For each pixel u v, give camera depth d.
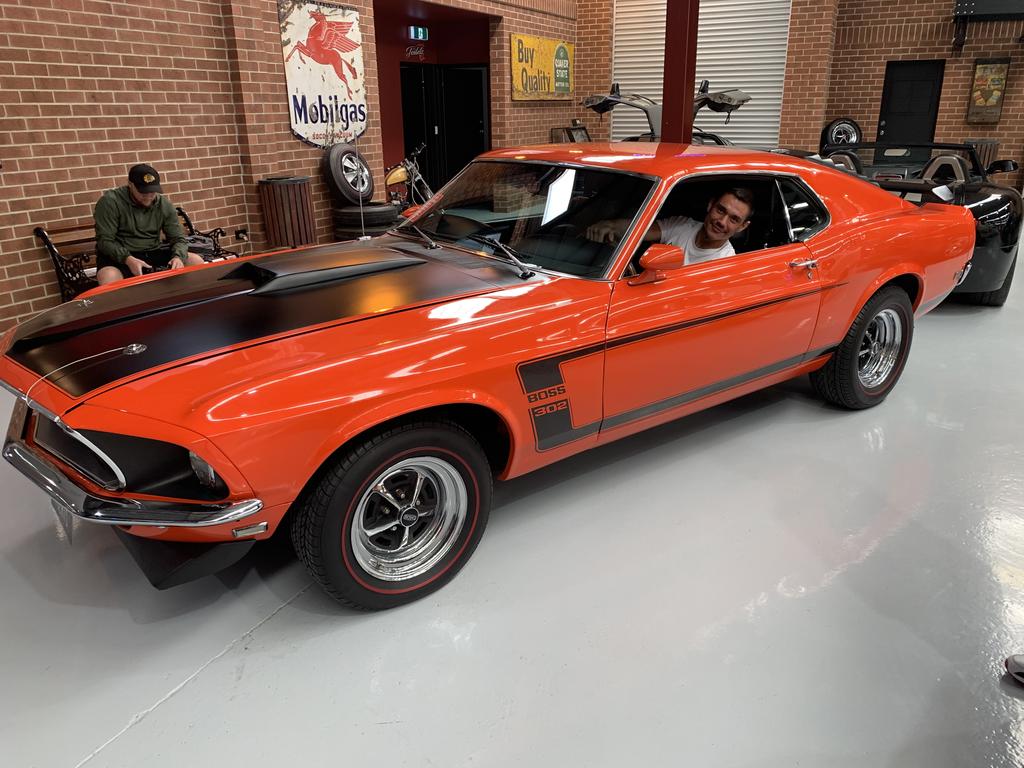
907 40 12.45
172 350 2.34
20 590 2.71
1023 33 11.61
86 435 2.08
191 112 6.75
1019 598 2.73
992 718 2.19
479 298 2.75
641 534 3.11
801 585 2.79
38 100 5.53
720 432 4.12
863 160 7.43
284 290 2.78
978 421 4.25
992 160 11.48
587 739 2.09
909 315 4.31
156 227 5.70
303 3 7.62
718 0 12.61
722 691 2.28
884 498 3.40
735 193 3.31
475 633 2.51
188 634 2.50
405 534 2.60
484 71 12.23
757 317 3.44
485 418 2.84
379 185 9.22
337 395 2.21
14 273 5.55
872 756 2.06
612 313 2.90
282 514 2.22
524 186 3.47
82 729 2.11
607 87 13.71
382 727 2.13
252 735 2.10
